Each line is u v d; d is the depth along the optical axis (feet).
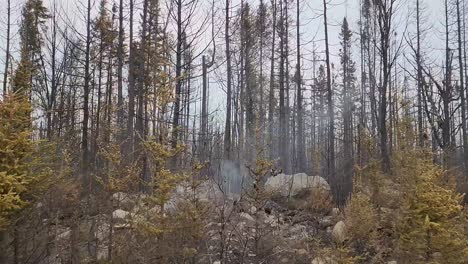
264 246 26.84
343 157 61.57
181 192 27.09
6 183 19.66
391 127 50.29
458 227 24.52
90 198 25.67
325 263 23.76
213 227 26.78
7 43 67.10
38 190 21.85
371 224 26.37
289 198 37.99
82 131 49.65
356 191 32.89
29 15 63.41
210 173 31.81
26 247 21.57
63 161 30.68
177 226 22.74
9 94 21.85
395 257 25.03
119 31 56.29
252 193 28.45
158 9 48.34
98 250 22.99
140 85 50.72
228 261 25.03
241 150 47.52
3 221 19.44
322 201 36.60
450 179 32.04
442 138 45.39
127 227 22.67
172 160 25.99
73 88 63.62
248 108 68.90
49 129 40.55
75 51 73.15
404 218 24.52
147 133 28.37
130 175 24.11
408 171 25.54
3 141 20.51
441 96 48.06
